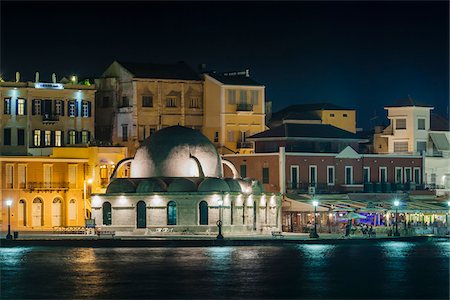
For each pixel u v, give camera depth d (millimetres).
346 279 127375
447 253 157000
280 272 132500
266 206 191500
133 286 121562
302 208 194750
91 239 167125
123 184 183625
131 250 159875
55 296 115625
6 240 167250
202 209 180000
